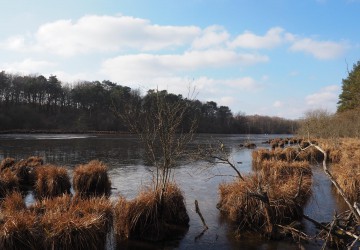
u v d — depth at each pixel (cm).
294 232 847
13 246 666
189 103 1158
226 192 1140
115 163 2345
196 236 891
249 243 845
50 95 9325
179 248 818
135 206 885
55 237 695
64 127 8281
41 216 767
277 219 933
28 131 7000
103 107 8950
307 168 1534
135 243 845
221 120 10625
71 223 724
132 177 1762
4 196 1291
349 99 4622
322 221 988
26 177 1549
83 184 1375
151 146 1004
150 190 978
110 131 7962
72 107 9500
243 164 2322
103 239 769
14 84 8750
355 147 2588
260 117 12262
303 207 1123
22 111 7931
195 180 1645
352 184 1252
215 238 877
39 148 3469
